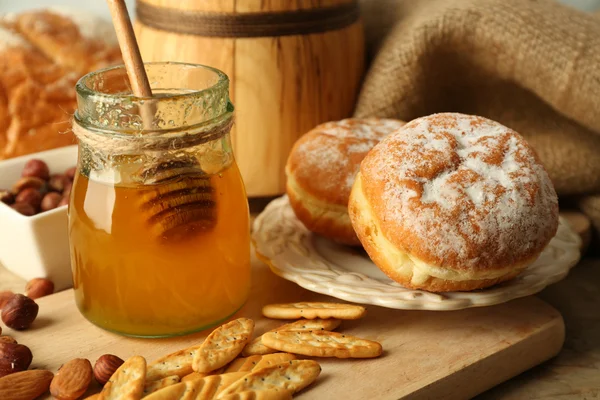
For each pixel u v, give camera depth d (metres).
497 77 0.60
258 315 0.50
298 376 0.44
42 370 0.45
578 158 0.59
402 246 0.46
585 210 0.60
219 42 0.56
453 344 0.47
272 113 0.58
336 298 0.51
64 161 0.60
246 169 0.59
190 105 0.45
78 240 0.47
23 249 0.53
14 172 0.58
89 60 0.68
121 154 0.45
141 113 0.45
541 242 0.47
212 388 0.43
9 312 0.48
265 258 0.51
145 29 0.59
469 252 0.45
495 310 0.50
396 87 0.59
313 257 0.52
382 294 0.47
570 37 0.57
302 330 0.47
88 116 0.45
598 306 0.54
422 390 0.45
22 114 0.66
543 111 0.61
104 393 0.43
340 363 0.46
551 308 0.50
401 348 0.47
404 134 0.48
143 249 0.45
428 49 0.59
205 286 0.47
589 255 0.60
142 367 0.44
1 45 0.67
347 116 0.61
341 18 0.58
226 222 0.47
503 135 0.48
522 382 0.48
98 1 0.82
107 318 0.47
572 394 0.47
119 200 0.45
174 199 0.45
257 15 0.56
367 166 0.48
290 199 0.54
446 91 0.61
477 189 0.46
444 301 0.47
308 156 0.53
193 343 0.48
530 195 0.46
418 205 0.46
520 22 0.57
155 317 0.47
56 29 0.68
